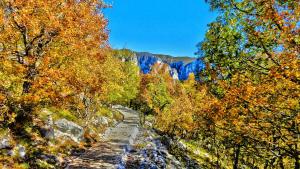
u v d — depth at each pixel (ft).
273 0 35.37
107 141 116.57
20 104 64.23
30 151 67.92
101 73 101.71
